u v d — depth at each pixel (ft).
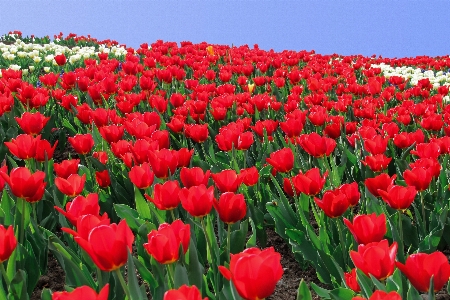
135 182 4.35
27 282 4.14
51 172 5.78
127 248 2.84
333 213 3.90
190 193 3.50
